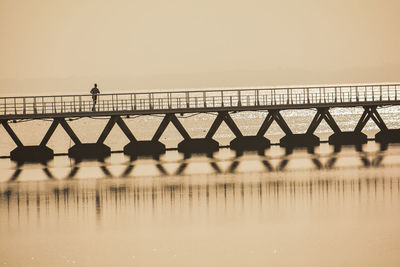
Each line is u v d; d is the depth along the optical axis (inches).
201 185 3078.2
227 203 2765.7
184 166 3543.3
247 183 3102.9
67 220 2581.2
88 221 2564.0
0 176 3383.4
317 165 3496.6
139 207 2733.8
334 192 2908.5
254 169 3420.3
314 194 2878.9
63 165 3671.3
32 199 2893.7
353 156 3757.4
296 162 3592.5
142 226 2491.4
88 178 3287.4
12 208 2758.4
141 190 3009.4
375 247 2235.5
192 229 2448.3
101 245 2306.8
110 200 2851.9
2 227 2511.1
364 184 3041.3
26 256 2217.0
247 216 2586.1
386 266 2086.6
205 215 2608.3
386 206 2677.2
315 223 2487.7
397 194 2851.9
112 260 2176.4
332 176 3221.0
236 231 2420.0
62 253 2239.2
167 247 2277.3
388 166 3432.6
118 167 3560.5
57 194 2972.4
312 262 2128.4
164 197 2878.9
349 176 3211.1
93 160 3828.7
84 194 2962.6
